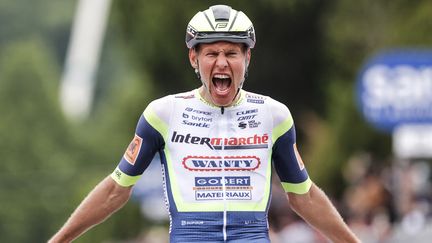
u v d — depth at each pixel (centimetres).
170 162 1048
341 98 3400
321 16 4378
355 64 3959
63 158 8950
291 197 1091
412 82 2323
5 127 9038
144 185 3056
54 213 8444
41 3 12256
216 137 1046
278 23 4409
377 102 2342
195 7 4512
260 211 1039
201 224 1033
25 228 8450
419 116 2327
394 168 2253
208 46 1027
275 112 1055
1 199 8544
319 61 4434
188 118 1052
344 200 2589
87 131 9731
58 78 10631
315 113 4459
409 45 3300
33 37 12125
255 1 4397
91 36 10475
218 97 1035
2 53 11969
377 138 3131
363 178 2205
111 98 10662
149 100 4734
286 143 1061
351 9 4009
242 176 1041
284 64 4462
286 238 2211
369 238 2080
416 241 1877
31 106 9194
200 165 1042
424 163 2644
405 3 3803
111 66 11925
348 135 3173
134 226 3853
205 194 1038
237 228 1034
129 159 1068
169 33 4566
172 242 1038
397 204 2203
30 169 8844
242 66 1031
